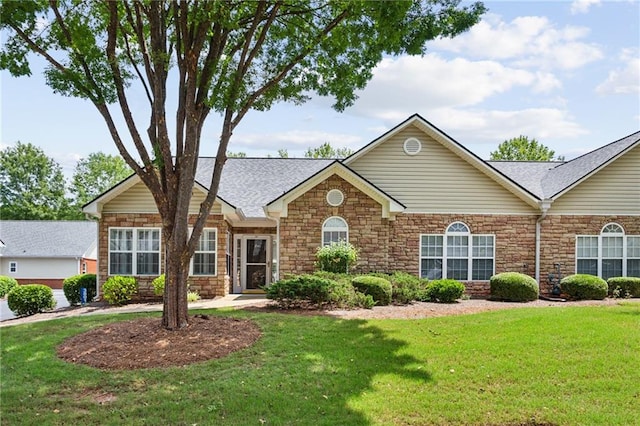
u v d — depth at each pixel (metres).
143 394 7.20
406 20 9.89
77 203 63.12
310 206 17.09
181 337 9.95
